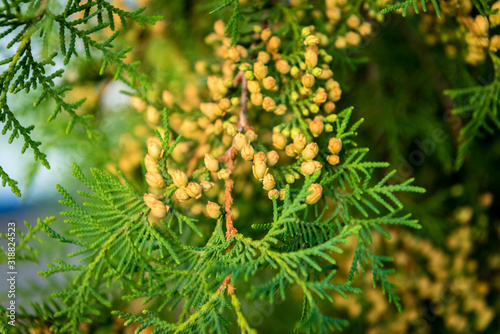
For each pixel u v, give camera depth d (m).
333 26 0.32
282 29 0.30
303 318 0.24
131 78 0.27
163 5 0.39
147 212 0.27
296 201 0.25
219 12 0.39
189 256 0.27
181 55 0.41
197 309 0.25
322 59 0.29
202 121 0.31
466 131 0.32
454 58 0.35
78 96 0.38
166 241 0.26
